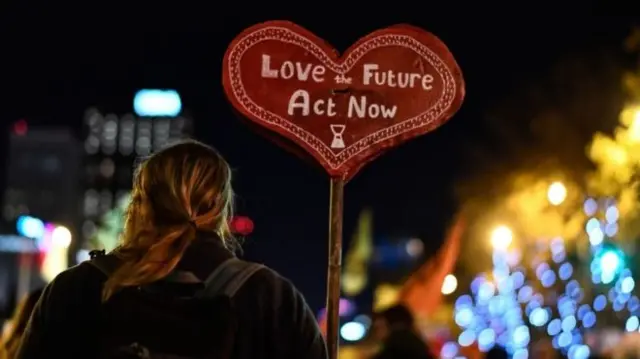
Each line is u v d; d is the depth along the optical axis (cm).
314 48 460
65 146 13875
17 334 516
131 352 299
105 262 316
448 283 2114
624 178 1370
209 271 314
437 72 465
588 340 1703
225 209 335
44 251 4606
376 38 464
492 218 2312
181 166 324
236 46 457
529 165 1992
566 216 1819
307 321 322
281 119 457
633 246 1595
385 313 783
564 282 1848
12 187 13850
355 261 4725
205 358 303
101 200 17738
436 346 1582
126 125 18375
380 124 462
